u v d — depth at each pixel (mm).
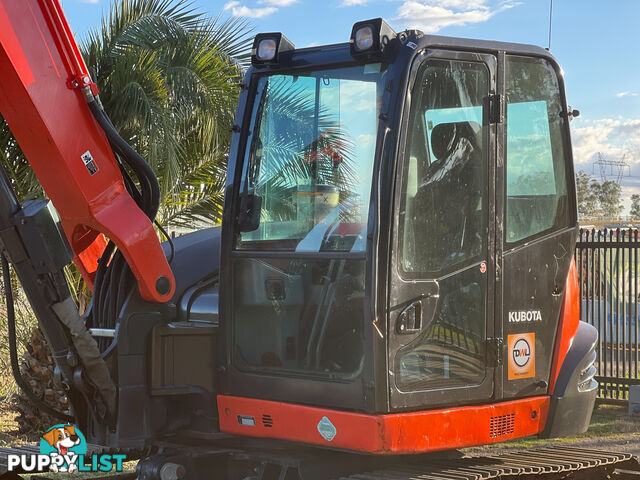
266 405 4312
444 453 4871
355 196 4117
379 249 3959
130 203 4355
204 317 4707
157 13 9656
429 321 4141
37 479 5191
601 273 10734
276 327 4344
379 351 3947
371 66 4141
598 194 65625
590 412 4922
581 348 4844
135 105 8242
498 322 4426
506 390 4480
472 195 4324
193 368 4520
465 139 4289
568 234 4777
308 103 4332
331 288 4156
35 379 7996
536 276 4617
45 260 4164
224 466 4672
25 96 3971
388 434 3947
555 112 4727
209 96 9086
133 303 4441
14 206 4207
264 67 4508
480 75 4348
